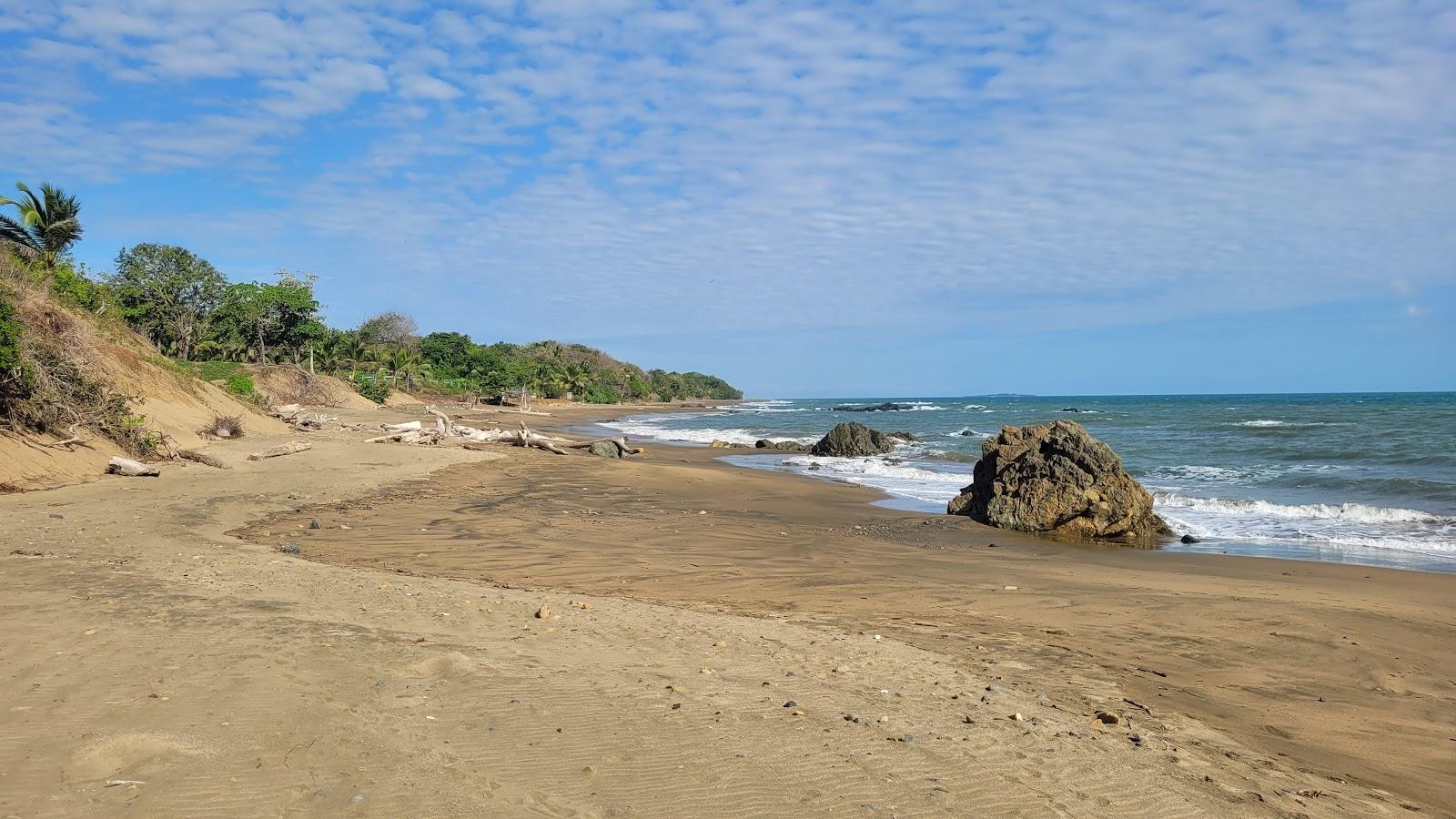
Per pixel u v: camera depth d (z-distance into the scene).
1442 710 6.72
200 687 5.10
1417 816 4.63
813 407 153.62
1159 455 33.31
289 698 4.98
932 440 48.16
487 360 112.94
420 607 8.04
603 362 170.25
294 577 9.27
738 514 18.45
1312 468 27.22
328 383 67.38
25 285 21.19
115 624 6.59
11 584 8.10
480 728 4.75
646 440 50.16
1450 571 13.19
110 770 3.93
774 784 4.29
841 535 16.14
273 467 21.67
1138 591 11.20
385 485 19.97
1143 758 5.13
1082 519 17.05
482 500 18.77
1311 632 8.95
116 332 28.69
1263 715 6.42
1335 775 5.24
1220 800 4.58
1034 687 6.68
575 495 20.31
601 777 4.21
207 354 72.00
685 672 6.34
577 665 6.27
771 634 7.94
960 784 4.50
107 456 18.44
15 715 4.52
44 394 17.48
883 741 5.07
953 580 11.80
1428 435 37.88
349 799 3.73
